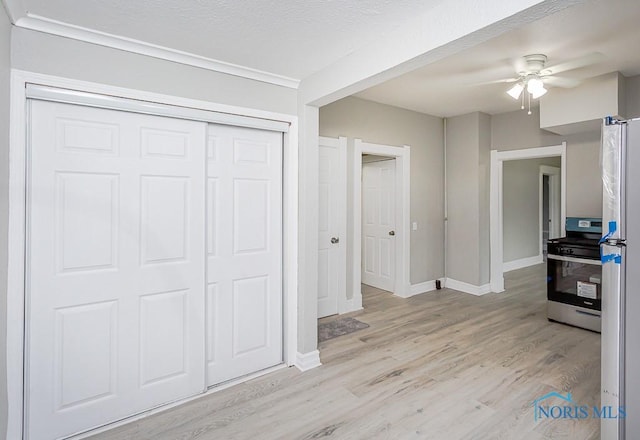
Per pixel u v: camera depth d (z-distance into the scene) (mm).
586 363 2783
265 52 2244
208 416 2160
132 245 2145
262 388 2475
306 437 1953
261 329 2725
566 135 4082
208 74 2365
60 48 1884
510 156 4660
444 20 1691
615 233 1645
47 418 1910
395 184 4754
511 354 2957
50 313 1912
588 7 2102
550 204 7340
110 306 2082
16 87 1767
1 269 1674
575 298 3549
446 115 4910
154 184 2209
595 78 3301
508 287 5207
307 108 2715
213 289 2496
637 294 1590
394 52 1960
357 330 3539
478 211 4738
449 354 2973
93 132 2014
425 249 4934
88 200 2006
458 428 2008
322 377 2613
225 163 2527
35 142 1856
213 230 2488
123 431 2035
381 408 2211
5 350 1739
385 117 4391
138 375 2178
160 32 1977
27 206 1839
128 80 2082
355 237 4207
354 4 1714
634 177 1592
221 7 1736
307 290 2744
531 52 2750
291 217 2781
